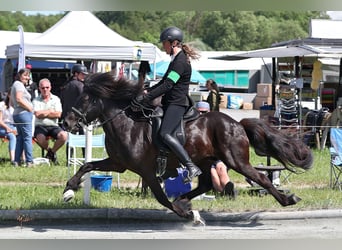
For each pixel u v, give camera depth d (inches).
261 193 466.0
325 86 961.5
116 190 475.5
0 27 2753.4
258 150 385.1
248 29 2864.2
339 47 849.5
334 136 503.2
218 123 372.8
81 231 365.4
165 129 354.3
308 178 551.8
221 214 397.1
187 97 362.9
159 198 364.2
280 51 823.1
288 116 820.6
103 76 362.9
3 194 446.0
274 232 369.4
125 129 359.6
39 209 394.0
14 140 598.2
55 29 872.9
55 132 585.0
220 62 1761.8
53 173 542.6
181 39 356.8
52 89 1089.4
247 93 1704.0
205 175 390.3
